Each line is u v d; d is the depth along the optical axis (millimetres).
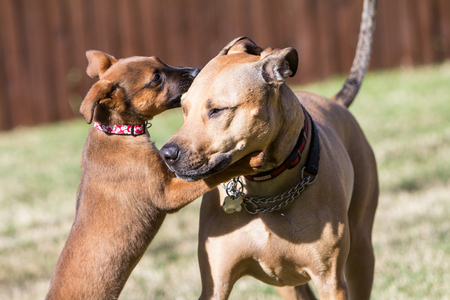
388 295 4566
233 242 3445
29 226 7094
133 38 12984
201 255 3547
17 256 6195
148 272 5500
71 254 3867
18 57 12805
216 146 3150
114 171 4066
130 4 12906
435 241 5348
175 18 13062
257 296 4855
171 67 4633
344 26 13164
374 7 4957
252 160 3209
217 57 3398
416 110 10031
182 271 5469
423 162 7648
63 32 12844
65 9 12781
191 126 3188
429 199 6395
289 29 13242
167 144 3168
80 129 11891
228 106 3119
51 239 6582
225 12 13164
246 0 13133
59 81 12953
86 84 12992
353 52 13211
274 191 3410
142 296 5027
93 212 3979
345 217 3496
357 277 4191
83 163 4285
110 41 12938
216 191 3594
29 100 12945
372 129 9430
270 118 3164
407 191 6809
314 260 3406
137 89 4355
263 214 3400
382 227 5953
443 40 13219
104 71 4715
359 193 4215
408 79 12219
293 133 3311
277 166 3342
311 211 3387
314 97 4441
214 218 3523
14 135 12406
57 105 13023
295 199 3383
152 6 12961
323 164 3504
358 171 4266
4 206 7906
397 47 13336
